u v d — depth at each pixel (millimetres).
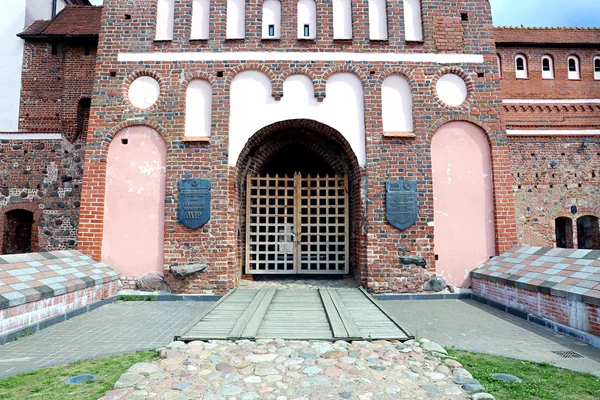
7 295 5879
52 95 13844
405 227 8984
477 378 4301
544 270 7199
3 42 14133
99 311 7676
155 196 9141
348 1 9836
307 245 10836
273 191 12203
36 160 13469
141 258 8969
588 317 5781
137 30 9539
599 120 15797
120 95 9344
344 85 9484
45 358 5047
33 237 13141
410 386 4062
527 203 15031
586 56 16875
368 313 6859
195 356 4859
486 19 9750
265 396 3828
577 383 4191
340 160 10367
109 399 3734
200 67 9414
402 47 9555
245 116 9367
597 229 15219
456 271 9094
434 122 9352
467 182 9312
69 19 14977
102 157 9195
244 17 9672
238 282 9805
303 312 6961
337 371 4430
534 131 15492
